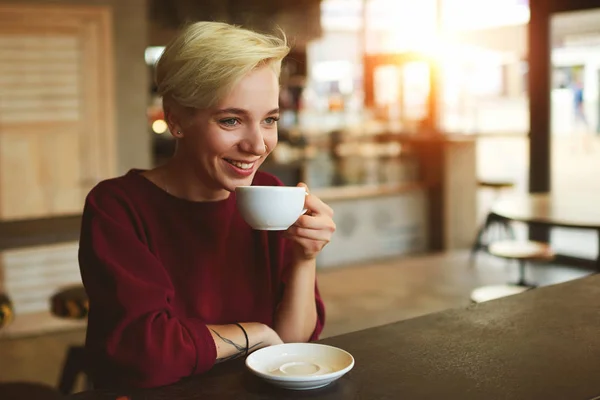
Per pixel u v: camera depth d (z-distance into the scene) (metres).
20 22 4.45
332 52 9.34
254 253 1.34
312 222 1.21
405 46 7.48
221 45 1.12
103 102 4.71
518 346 1.11
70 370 2.72
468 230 6.71
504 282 5.33
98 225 1.17
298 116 6.69
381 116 7.30
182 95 1.14
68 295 2.85
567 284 1.51
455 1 6.88
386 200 6.40
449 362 1.03
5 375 3.59
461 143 6.55
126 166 4.85
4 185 4.53
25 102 4.53
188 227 1.26
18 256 4.53
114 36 4.73
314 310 1.34
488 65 8.16
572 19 5.71
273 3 6.48
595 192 4.49
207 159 1.18
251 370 0.96
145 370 1.04
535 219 3.40
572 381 0.95
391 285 5.35
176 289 1.26
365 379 0.97
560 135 7.64
